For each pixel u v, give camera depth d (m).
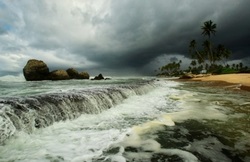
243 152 3.96
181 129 5.39
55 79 43.97
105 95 8.68
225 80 28.06
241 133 5.08
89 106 7.20
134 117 6.75
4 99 5.82
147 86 15.66
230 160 3.61
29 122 4.89
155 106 8.86
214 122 6.11
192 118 6.62
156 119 6.49
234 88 18.06
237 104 9.36
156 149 4.07
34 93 10.27
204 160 3.60
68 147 4.11
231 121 6.23
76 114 6.49
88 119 6.38
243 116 6.88
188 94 13.61
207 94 13.53
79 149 4.02
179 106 8.87
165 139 4.64
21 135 4.46
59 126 5.50
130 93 11.46
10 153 3.73
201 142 4.46
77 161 3.52
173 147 4.18
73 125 5.66
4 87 15.81
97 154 3.81
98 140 4.52
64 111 6.14
